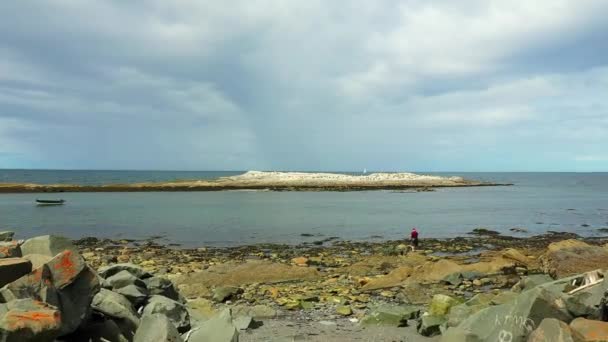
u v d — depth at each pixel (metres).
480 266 18.05
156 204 58.22
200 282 17.02
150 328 7.25
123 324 7.77
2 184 81.12
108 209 51.56
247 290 15.57
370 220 43.12
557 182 165.50
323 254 25.30
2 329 5.34
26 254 8.59
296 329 10.75
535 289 7.98
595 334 6.64
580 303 7.72
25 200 61.75
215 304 13.48
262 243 30.14
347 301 13.79
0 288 6.60
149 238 32.38
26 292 6.43
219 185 93.44
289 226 38.72
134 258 24.12
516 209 55.31
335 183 105.06
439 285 15.97
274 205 58.09
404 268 17.81
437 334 10.14
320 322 11.40
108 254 25.39
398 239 31.91
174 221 41.50
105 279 9.84
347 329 10.75
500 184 126.31
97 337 7.14
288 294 14.81
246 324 10.87
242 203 60.56
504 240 30.94
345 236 33.44
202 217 44.69
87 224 39.12
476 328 8.05
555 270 17.64
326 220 42.78
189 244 29.83
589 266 17.30
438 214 48.97
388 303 13.66
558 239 31.47
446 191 94.06
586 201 69.12
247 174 122.12
